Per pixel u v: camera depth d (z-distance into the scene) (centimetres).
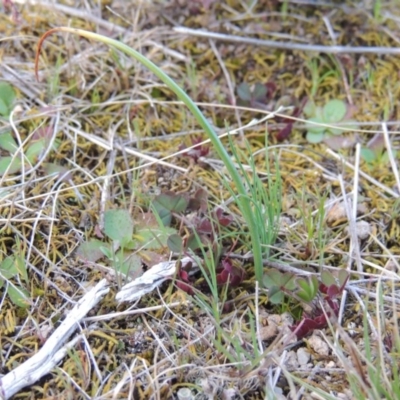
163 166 41
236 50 46
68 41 44
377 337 32
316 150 42
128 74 45
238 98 44
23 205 37
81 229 37
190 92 44
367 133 43
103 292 34
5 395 31
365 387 29
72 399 31
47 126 42
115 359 33
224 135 40
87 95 44
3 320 34
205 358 33
